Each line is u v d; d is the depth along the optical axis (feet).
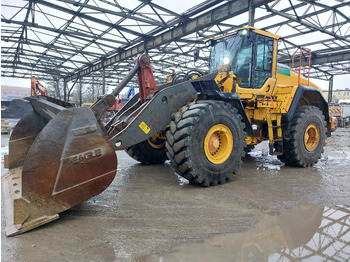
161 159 15.70
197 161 10.05
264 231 6.80
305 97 16.79
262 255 5.67
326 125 16.81
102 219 7.47
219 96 11.51
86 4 29.09
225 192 9.96
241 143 11.60
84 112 7.57
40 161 6.89
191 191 10.10
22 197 6.69
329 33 37.06
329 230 6.91
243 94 13.12
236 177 12.34
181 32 33.60
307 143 15.53
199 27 30.83
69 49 49.16
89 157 7.52
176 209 8.24
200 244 6.10
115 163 7.91
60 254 5.62
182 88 10.93
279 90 14.80
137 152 14.83
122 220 7.41
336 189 10.46
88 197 7.60
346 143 26.66
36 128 11.27
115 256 5.57
